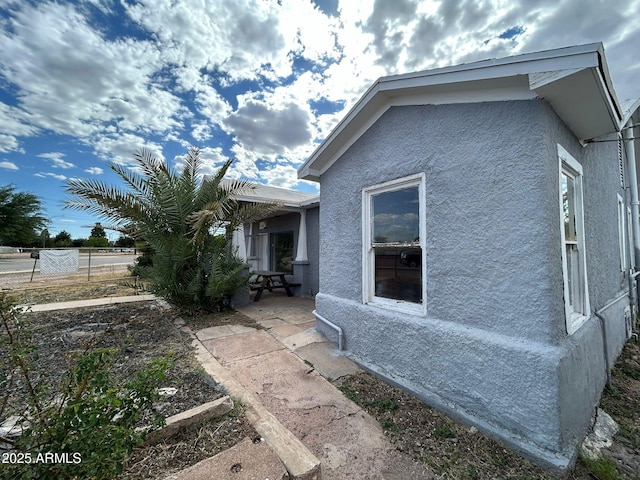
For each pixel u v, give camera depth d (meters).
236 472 1.77
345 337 4.23
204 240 6.53
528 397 2.27
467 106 2.82
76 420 1.44
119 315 6.20
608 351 3.66
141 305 7.20
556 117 2.57
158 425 1.72
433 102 3.11
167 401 2.67
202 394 2.83
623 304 5.08
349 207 4.32
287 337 4.73
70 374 1.64
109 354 1.71
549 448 2.14
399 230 3.62
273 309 6.78
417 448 2.32
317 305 4.90
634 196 6.46
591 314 3.37
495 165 2.58
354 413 2.77
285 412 2.77
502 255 2.52
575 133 3.05
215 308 6.68
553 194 2.41
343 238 4.43
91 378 1.66
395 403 2.94
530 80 2.22
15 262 23.61
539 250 2.31
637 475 2.17
